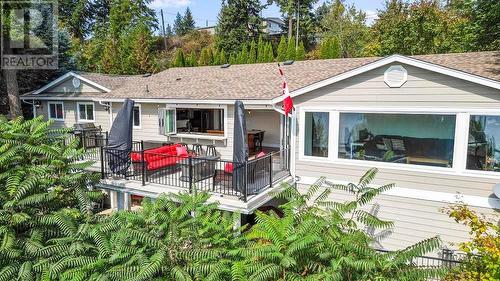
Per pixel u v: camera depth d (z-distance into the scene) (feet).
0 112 71.26
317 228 19.16
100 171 38.86
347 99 31.86
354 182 32.37
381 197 31.24
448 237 28.73
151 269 17.65
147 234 19.84
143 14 139.54
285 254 17.95
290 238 18.39
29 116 73.05
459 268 19.90
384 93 30.19
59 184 26.55
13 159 24.49
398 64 29.17
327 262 19.12
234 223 23.61
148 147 44.50
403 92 29.37
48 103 60.18
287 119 35.60
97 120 55.01
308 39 136.56
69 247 21.02
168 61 131.54
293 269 18.53
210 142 42.96
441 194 28.76
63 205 26.66
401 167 30.17
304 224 19.30
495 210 26.68
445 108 27.84
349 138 32.35
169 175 36.37
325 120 33.27
